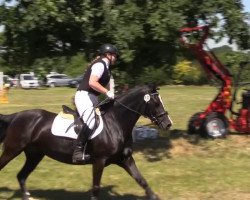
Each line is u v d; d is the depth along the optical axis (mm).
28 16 10180
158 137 13766
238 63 12867
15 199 8781
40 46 11672
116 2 10984
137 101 7863
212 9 10969
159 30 10445
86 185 9781
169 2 10648
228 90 13758
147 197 8188
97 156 7738
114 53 7793
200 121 13664
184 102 29719
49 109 25625
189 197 8930
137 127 14531
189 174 10508
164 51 11742
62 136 7824
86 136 7648
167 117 7930
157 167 11125
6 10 10844
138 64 12164
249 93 14180
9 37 11695
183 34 11648
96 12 10594
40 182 9977
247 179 10055
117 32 10469
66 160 7953
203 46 12977
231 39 11719
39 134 7988
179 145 12938
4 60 12156
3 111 24797
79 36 11445
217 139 13406
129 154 7984
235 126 14109
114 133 7766
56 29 11227
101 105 7926
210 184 9711
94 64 7703
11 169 11102
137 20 10727
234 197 8922
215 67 13562
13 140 8109
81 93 7793
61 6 10172
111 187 9562
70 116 7965
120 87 12062
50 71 11594
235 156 12070
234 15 11242
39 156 8484
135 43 11242
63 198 8891
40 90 46500
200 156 12180
